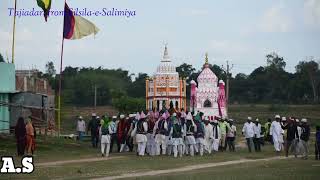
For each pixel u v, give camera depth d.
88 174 22.91
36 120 41.00
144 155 33.03
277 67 123.81
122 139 35.59
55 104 59.59
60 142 37.38
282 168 25.66
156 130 33.34
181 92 60.31
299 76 118.38
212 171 24.23
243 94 119.50
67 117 78.94
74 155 31.92
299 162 29.02
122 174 23.08
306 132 31.98
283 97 116.94
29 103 40.53
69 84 109.44
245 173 23.30
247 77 125.44
